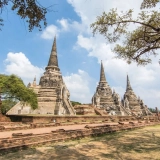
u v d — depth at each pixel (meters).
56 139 12.85
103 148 10.80
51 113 44.09
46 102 46.56
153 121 34.50
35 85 55.81
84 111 51.34
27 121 27.20
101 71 79.69
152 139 14.24
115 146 11.41
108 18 14.09
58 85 50.50
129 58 17.16
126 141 13.33
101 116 42.97
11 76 31.39
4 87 29.56
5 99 31.12
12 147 10.03
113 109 66.56
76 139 14.25
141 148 10.76
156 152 9.64
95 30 15.14
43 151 10.01
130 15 13.77
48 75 53.72
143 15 13.77
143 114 80.31
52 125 23.03
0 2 6.90
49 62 58.06
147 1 13.20
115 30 14.98
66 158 8.59
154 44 14.16
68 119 33.34
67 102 47.84
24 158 8.62
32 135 11.95
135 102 84.25
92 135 15.91
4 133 15.70
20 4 7.45
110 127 19.09
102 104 68.81
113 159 8.39
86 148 10.81
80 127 22.17
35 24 8.10
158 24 13.88
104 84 75.31
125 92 89.94
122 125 21.48
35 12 7.70
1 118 26.84
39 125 21.25
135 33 15.35
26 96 30.94
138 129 22.70
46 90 49.28
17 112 44.69
